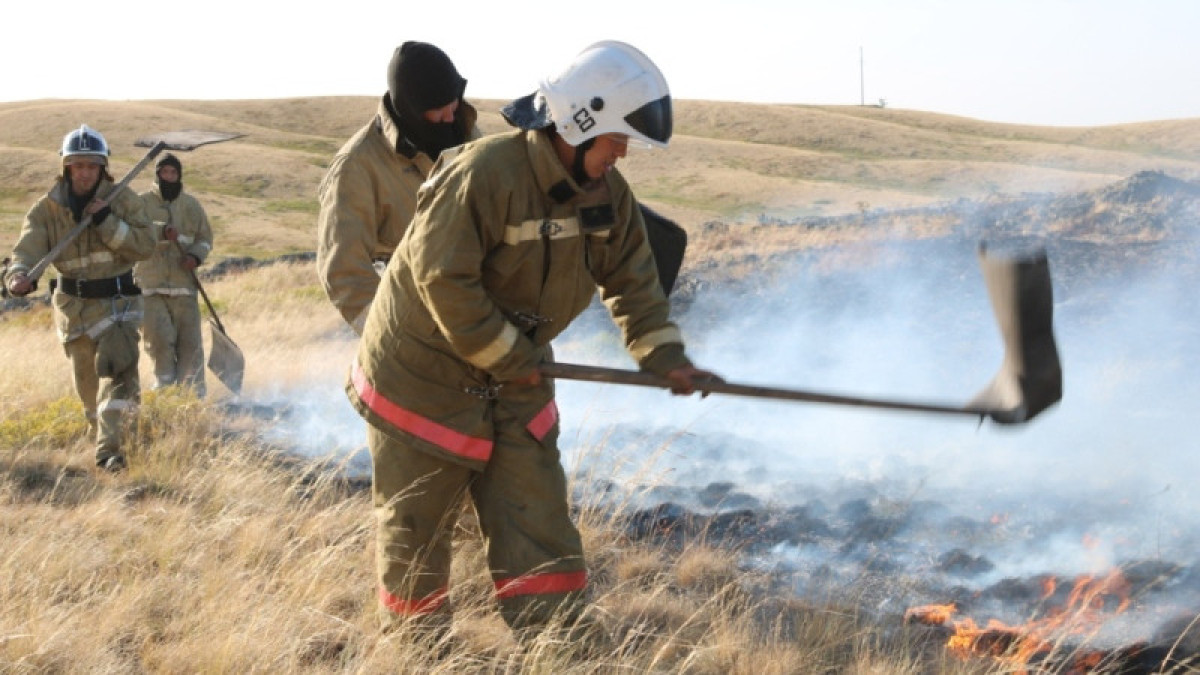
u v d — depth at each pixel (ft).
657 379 11.61
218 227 178.40
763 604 14.76
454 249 10.93
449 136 15.40
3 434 22.77
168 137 22.39
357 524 16.81
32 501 18.83
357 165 15.01
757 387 11.37
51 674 12.09
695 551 16.25
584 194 11.28
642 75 10.82
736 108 308.81
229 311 57.57
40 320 56.18
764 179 224.53
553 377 11.55
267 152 238.89
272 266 81.35
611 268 12.03
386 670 12.19
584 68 10.80
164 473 20.36
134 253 21.94
